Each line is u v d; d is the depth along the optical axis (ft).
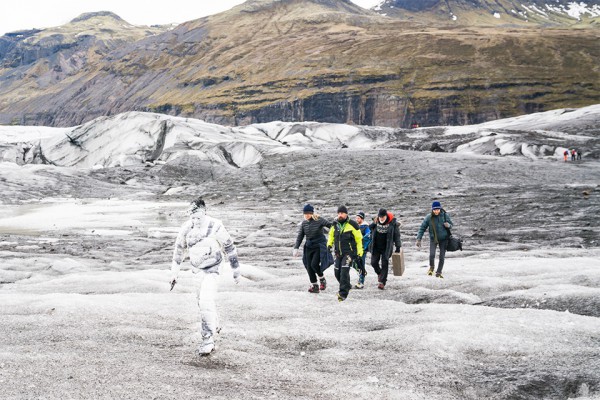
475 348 21.74
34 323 26.27
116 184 175.01
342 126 298.15
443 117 607.78
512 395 17.97
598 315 27.09
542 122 287.69
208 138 250.16
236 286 40.78
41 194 149.38
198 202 22.02
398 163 155.33
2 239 77.92
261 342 23.90
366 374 19.66
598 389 17.92
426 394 17.88
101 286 40.68
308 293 36.17
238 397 17.22
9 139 336.08
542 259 46.03
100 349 21.84
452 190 117.08
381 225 38.52
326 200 116.47
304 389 18.20
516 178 133.08
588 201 88.99
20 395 16.52
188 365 20.26
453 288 36.76
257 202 124.06
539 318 25.54
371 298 35.29
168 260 61.98
